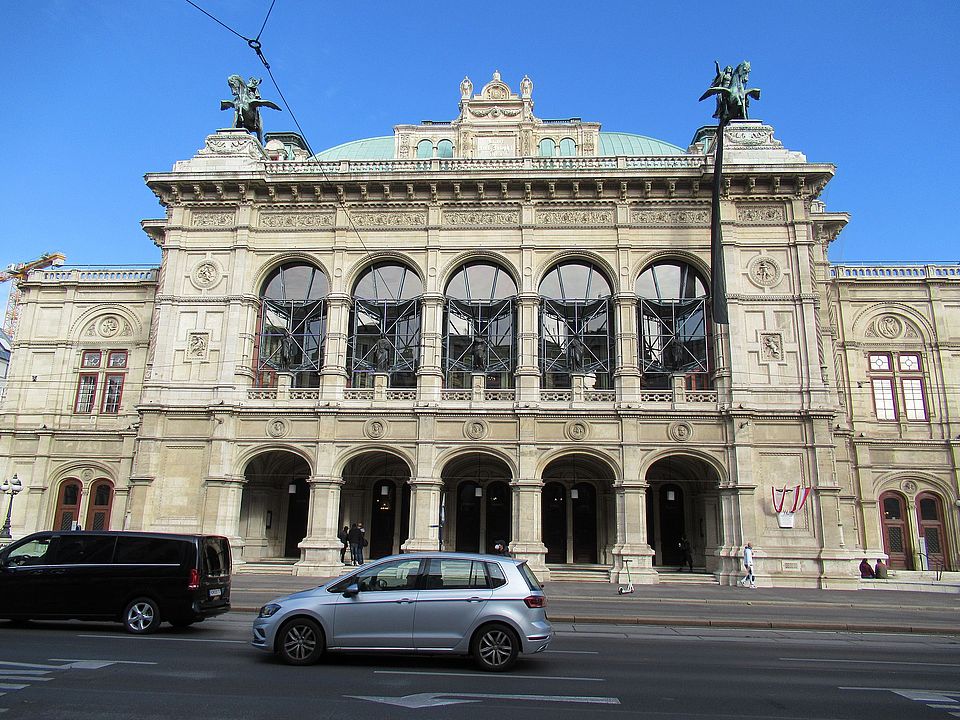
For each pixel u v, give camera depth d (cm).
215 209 3700
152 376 3494
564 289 3631
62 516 4084
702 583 3155
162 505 3350
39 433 4119
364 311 3697
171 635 1551
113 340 4275
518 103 4047
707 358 3503
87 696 973
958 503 3872
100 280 4341
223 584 1706
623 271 3509
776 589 3000
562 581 3186
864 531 3859
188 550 1617
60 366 4238
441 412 3372
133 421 4122
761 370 3356
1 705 921
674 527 3781
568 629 1875
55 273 4400
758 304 3431
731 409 3278
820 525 3166
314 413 3412
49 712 893
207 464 3372
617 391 3394
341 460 3369
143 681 1072
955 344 4056
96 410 4181
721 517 3253
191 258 3641
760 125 3650
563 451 3319
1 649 1316
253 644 1265
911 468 3931
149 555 1608
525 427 3334
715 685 1155
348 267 3609
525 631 1238
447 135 4116
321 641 1242
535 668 1266
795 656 1494
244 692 1016
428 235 3603
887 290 4162
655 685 1142
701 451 3284
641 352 3578
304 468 3919
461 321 3709
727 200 3531
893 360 4088
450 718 903
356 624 1248
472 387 3456
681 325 3572
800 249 3459
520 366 3434
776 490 3216
